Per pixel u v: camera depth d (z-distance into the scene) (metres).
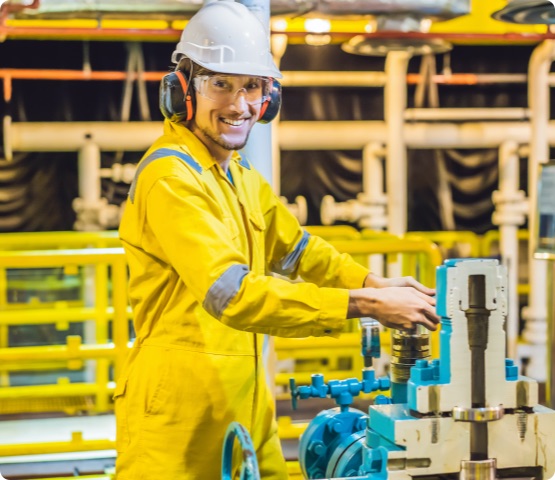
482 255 7.81
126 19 5.67
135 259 2.66
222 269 2.39
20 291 7.36
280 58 7.41
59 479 4.95
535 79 7.67
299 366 7.34
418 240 5.65
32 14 5.58
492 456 2.25
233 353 2.63
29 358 5.15
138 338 2.69
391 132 7.62
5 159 7.26
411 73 7.62
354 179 7.66
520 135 7.74
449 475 2.27
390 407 2.37
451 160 7.75
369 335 2.90
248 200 2.81
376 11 5.63
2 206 7.30
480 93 7.71
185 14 5.60
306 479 2.93
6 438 5.90
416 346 2.64
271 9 5.52
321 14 5.65
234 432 2.27
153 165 2.55
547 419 2.27
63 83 7.25
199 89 2.61
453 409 2.21
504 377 2.24
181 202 2.47
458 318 2.21
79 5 5.54
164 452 2.60
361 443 2.65
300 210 7.63
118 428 2.70
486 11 7.32
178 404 2.59
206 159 2.64
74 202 7.37
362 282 2.89
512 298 7.75
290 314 2.35
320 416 2.96
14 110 7.23
